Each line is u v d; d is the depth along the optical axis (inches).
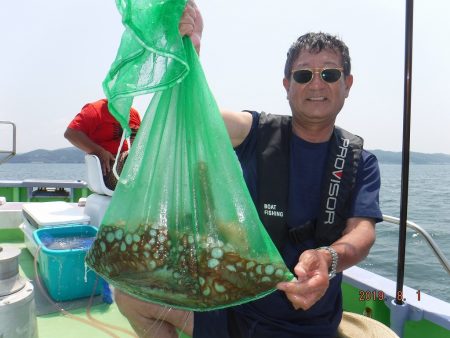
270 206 64.0
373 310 89.5
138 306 63.6
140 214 49.6
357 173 66.4
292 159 66.2
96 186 128.0
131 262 48.9
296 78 63.6
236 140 68.5
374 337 65.3
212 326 63.6
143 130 51.9
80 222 117.6
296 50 65.4
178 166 49.9
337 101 63.6
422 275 338.0
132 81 46.2
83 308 95.0
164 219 49.0
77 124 141.3
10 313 59.1
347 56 65.6
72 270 96.9
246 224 48.1
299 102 63.6
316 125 64.8
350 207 65.2
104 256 50.8
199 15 53.9
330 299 64.7
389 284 91.4
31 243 123.0
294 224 64.5
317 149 66.2
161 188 49.9
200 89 49.6
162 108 50.6
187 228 49.2
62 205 143.7
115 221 50.6
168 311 63.9
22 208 150.1
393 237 475.8
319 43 63.1
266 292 47.8
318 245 64.7
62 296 96.8
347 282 97.1
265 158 65.6
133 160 51.7
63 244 102.7
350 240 58.1
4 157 107.0
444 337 76.0
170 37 44.6
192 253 48.3
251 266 47.4
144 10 43.5
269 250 48.3
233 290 47.6
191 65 49.5
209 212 48.6
